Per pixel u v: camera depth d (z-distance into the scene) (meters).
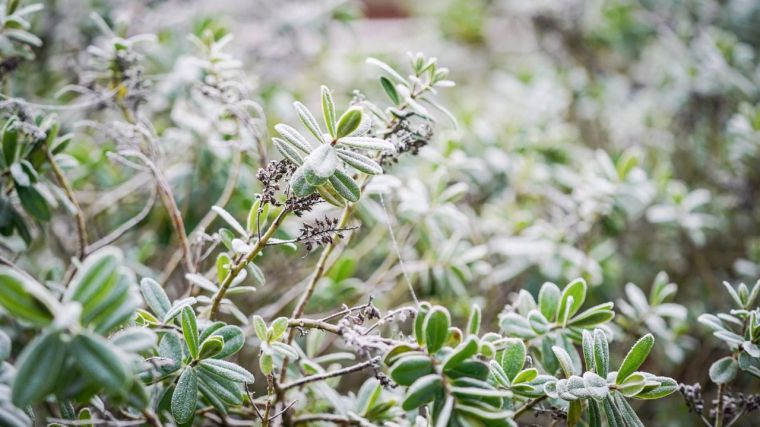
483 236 1.11
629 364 0.72
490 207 1.11
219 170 1.00
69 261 1.03
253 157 0.96
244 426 0.84
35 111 0.92
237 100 0.94
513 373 0.75
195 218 1.00
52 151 0.84
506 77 1.63
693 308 1.12
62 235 1.08
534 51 1.80
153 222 1.05
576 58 1.61
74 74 1.08
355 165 0.71
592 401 0.72
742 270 1.05
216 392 0.73
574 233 1.03
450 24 1.95
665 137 1.41
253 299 1.04
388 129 0.79
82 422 0.74
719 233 1.25
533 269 1.03
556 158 1.24
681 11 1.54
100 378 0.63
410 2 2.16
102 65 0.91
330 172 0.70
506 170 1.12
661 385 0.73
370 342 0.71
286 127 0.73
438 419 0.67
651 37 1.61
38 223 0.87
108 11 1.16
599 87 1.54
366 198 0.93
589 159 1.30
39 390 0.62
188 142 0.98
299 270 1.04
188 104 1.00
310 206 0.73
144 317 0.75
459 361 0.68
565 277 1.02
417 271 0.99
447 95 1.64
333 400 0.80
